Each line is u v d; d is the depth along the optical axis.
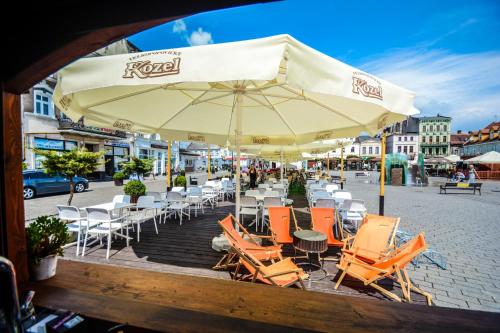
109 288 2.32
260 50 1.96
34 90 17.34
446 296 3.52
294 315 1.94
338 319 1.89
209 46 2.10
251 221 7.78
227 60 2.02
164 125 5.34
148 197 6.05
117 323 1.80
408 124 63.50
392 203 12.49
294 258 4.71
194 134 5.79
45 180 12.88
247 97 4.87
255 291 2.32
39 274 2.43
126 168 13.68
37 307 1.95
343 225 6.99
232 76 1.99
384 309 2.04
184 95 4.53
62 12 1.58
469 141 57.56
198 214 8.72
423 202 12.87
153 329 1.72
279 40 1.94
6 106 1.96
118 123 4.36
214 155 54.16
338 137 4.98
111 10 1.49
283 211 4.86
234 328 1.76
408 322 1.86
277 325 1.81
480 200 13.86
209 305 2.07
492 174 34.66
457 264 4.66
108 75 2.21
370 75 2.53
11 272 1.35
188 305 2.07
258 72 1.93
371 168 60.84
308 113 4.93
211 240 5.68
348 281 3.82
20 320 1.38
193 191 8.19
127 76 2.18
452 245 5.83
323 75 2.08
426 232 7.02
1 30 1.69
